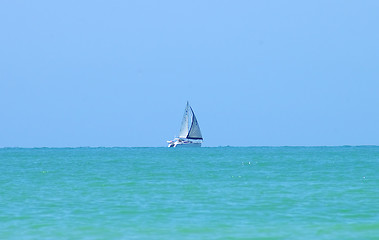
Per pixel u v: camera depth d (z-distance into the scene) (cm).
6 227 12738
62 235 11862
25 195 19025
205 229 12488
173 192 19862
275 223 13175
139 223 13288
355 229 12369
